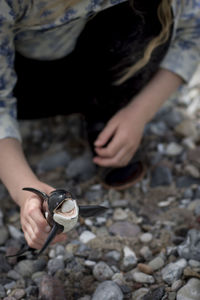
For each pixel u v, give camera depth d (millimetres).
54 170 2139
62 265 1562
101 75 1769
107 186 1940
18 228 1776
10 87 1519
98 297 1385
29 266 1580
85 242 1672
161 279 1472
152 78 1820
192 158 2072
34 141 2371
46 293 1425
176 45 1825
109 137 1739
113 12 1529
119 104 1860
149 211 1812
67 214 1158
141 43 1614
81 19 1545
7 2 1354
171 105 2457
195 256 1500
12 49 1462
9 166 1449
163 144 2211
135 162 1947
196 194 1854
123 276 1502
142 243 1650
